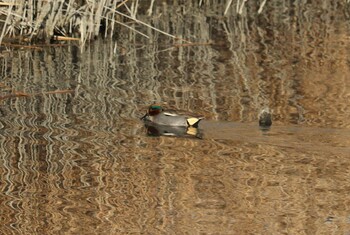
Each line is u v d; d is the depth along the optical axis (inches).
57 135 594.9
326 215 463.2
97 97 690.2
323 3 1082.1
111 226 452.4
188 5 1055.6
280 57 827.4
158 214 466.6
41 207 477.1
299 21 986.1
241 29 950.4
